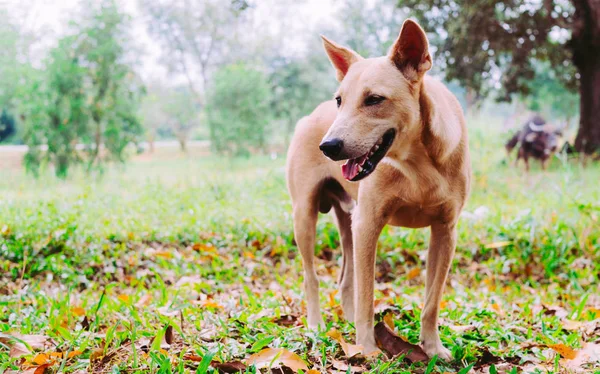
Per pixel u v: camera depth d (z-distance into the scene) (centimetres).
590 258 258
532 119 522
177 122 1320
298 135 183
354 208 166
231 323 165
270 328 161
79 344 150
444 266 155
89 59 606
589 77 636
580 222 280
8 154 950
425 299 159
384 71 141
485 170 443
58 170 586
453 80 713
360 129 138
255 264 254
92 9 617
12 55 777
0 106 832
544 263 255
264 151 945
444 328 167
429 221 156
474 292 226
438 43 695
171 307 181
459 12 629
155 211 324
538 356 152
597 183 381
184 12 1374
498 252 269
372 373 138
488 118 610
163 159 1066
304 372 137
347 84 144
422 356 149
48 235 256
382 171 150
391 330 154
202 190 404
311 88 1195
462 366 149
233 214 318
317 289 176
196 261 254
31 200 358
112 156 617
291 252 277
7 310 184
